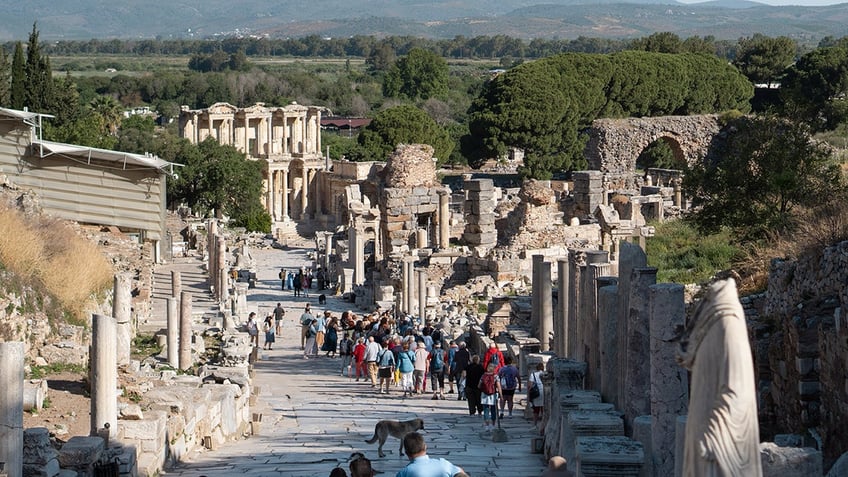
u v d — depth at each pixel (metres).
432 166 92.81
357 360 50.50
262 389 47.31
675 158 128.88
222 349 44.16
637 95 146.62
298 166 174.38
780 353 27.36
